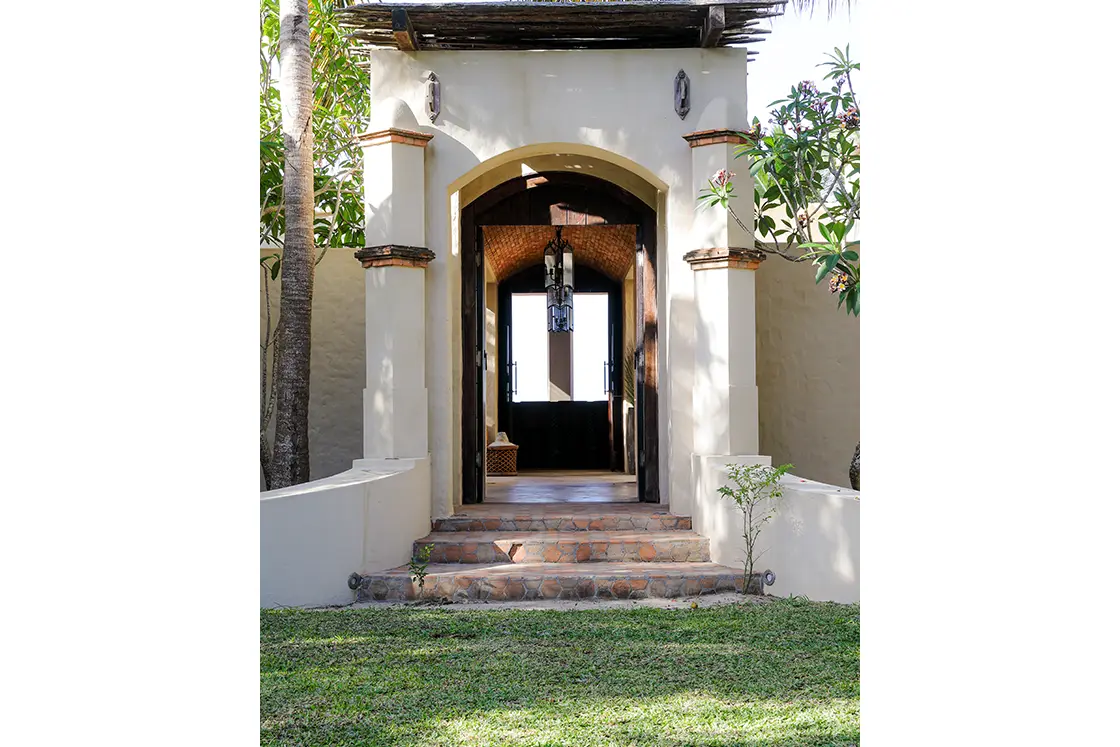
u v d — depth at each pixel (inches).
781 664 194.4
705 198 318.0
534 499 401.4
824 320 391.2
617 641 217.2
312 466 401.1
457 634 227.6
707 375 323.6
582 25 324.5
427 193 335.9
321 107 472.1
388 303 321.7
